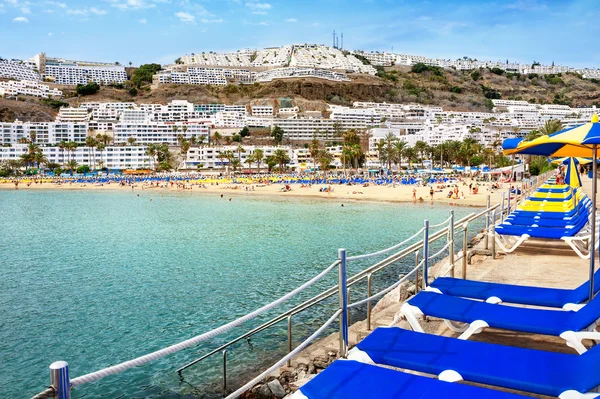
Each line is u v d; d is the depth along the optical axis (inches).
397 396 148.5
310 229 1430.9
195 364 427.8
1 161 6323.8
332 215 1856.5
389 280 711.7
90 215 2063.2
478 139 6658.5
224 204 2539.4
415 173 4886.8
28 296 690.8
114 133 7130.9
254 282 748.0
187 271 845.2
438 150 5871.1
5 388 407.2
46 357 467.5
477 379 161.6
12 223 1770.4
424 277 305.0
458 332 262.4
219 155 6535.4
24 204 2753.4
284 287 711.7
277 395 296.7
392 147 6190.9
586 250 467.2
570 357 169.6
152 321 565.6
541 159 2898.6
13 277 828.0
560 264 432.1
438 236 394.9
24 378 424.8
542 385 151.6
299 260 927.7
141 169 6190.9
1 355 473.1
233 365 420.5
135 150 6599.4
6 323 567.2
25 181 4906.5
